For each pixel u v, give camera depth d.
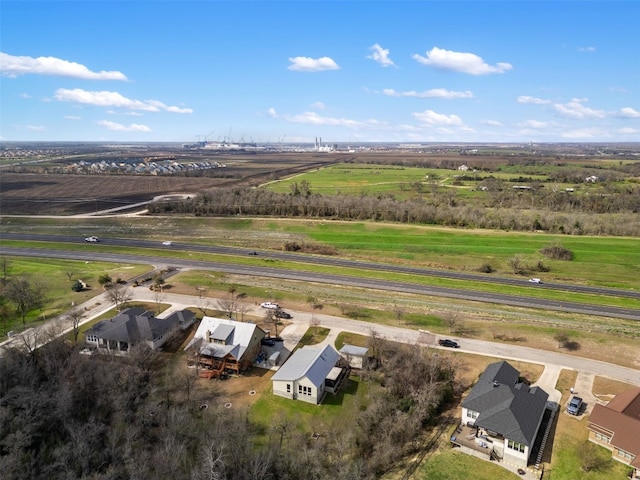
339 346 74.69
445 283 105.50
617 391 61.12
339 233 149.62
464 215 160.62
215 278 106.00
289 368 62.94
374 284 104.31
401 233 148.88
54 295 94.44
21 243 135.62
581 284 106.12
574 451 49.34
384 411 53.84
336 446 49.84
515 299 95.44
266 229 157.38
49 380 58.06
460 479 45.78
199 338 70.69
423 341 75.56
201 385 63.16
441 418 56.22
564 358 70.31
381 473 46.91
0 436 46.66
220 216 174.38
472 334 78.56
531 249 130.62
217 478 40.53
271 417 56.12
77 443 45.94
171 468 43.62
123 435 49.97
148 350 67.75
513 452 48.12
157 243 139.25
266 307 88.75
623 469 46.78
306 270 114.19
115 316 80.81
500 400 53.25
